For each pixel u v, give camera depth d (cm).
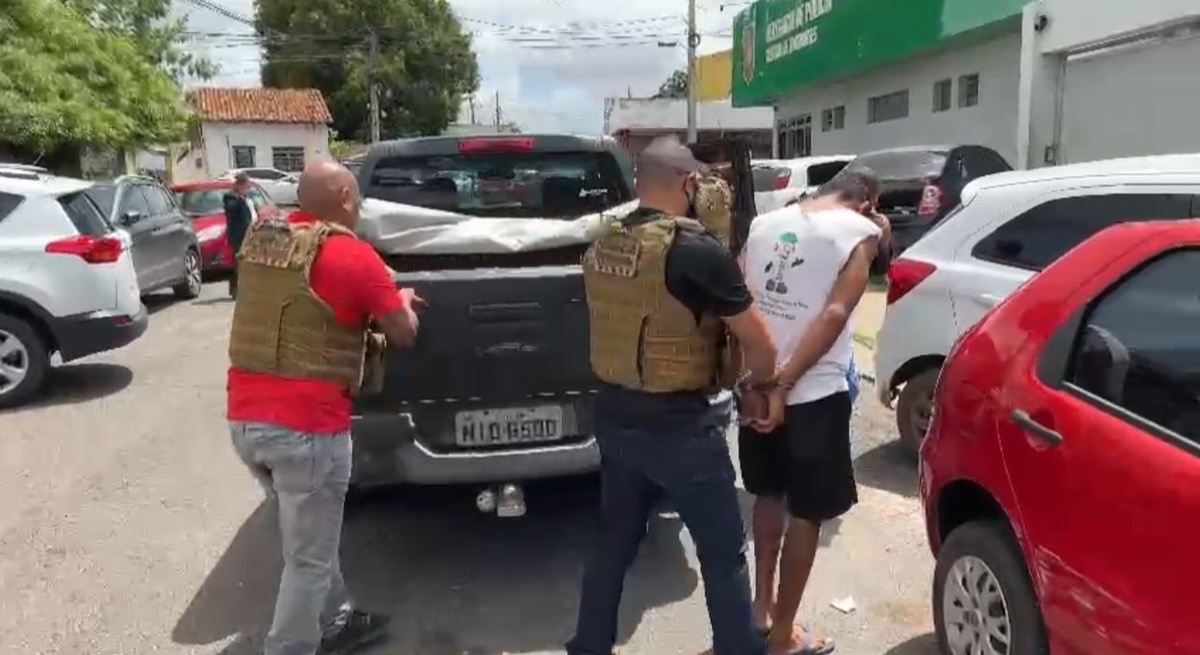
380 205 443
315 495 347
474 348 422
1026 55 1297
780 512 390
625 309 318
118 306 820
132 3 2444
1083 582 271
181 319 1224
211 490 596
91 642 414
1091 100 1236
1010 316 329
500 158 558
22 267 785
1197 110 1060
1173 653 241
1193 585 238
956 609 342
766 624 393
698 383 317
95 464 649
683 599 442
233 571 482
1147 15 1076
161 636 419
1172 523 246
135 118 1988
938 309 548
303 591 353
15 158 1742
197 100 3784
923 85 1844
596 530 524
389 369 419
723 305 310
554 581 465
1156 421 265
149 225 1241
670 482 321
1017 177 532
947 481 343
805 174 1402
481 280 419
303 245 337
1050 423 293
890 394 594
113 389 855
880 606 430
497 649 402
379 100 5072
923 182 1168
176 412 777
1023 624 303
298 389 340
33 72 1686
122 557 500
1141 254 292
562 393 429
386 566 486
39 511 564
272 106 4341
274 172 3070
